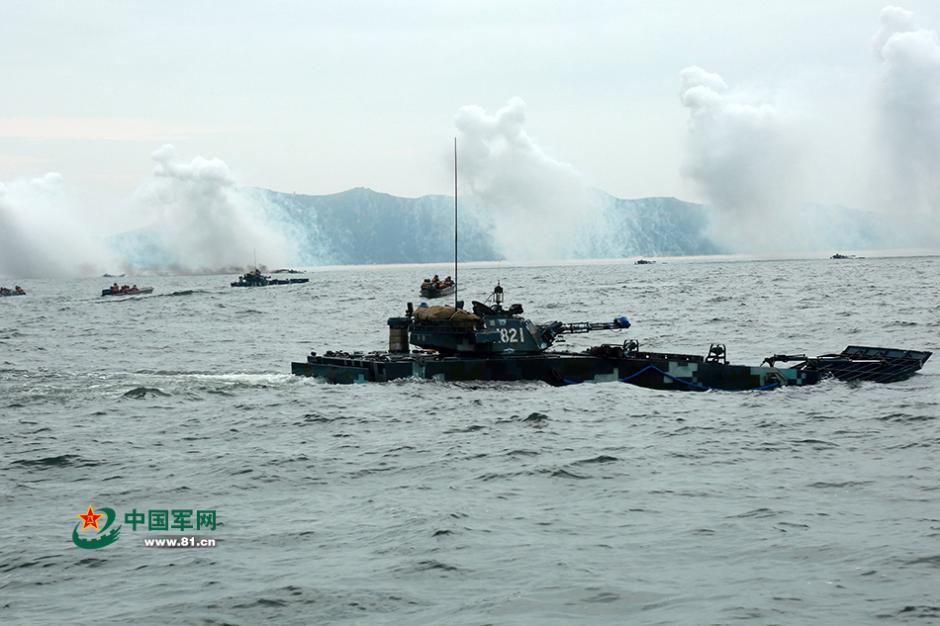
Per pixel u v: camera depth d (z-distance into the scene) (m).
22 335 115.06
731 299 145.88
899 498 31.12
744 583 23.95
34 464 39.06
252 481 35.38
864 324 97.31
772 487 32.91
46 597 24.33
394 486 34.19
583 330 59.22
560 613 22.44
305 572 25.38
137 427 46.34
